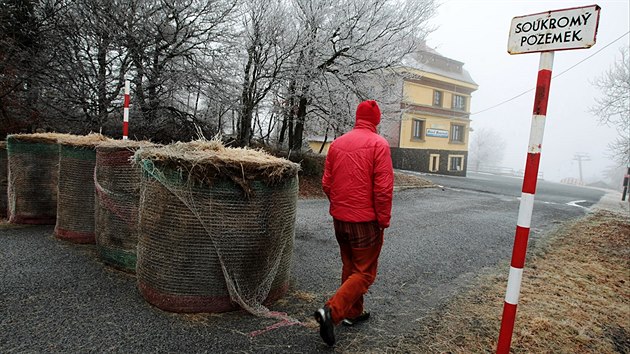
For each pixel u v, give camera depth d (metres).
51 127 10.25
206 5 10.05
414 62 14.75
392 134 28.98
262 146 13.03
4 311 3.03
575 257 5.93
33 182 5.61
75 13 9.70
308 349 2.81
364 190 2.93
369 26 11.59
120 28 9.49
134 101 10.29
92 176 4.80
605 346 3.19
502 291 4.29
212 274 3.18
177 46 10.09
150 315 3.12
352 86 12.32
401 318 3.47
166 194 3.14
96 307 3.20
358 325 3.27
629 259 5.95
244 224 3.21
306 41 11.55
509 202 12.64
